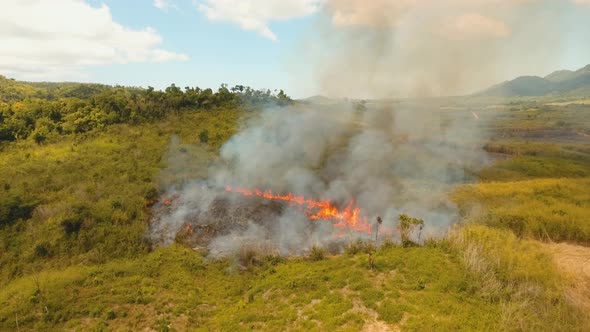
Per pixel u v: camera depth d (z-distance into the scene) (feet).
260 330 38.78
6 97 208.23
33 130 116.47
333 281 45.62
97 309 44.52
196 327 42.14
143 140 114.11
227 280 53.06
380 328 36.01
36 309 44.75
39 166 92.07
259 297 46.42
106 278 52.54
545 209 67.21
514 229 60.95
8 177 85.71
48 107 124.57
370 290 42.11
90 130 119.55
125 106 130.72
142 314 44.19
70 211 68.08
